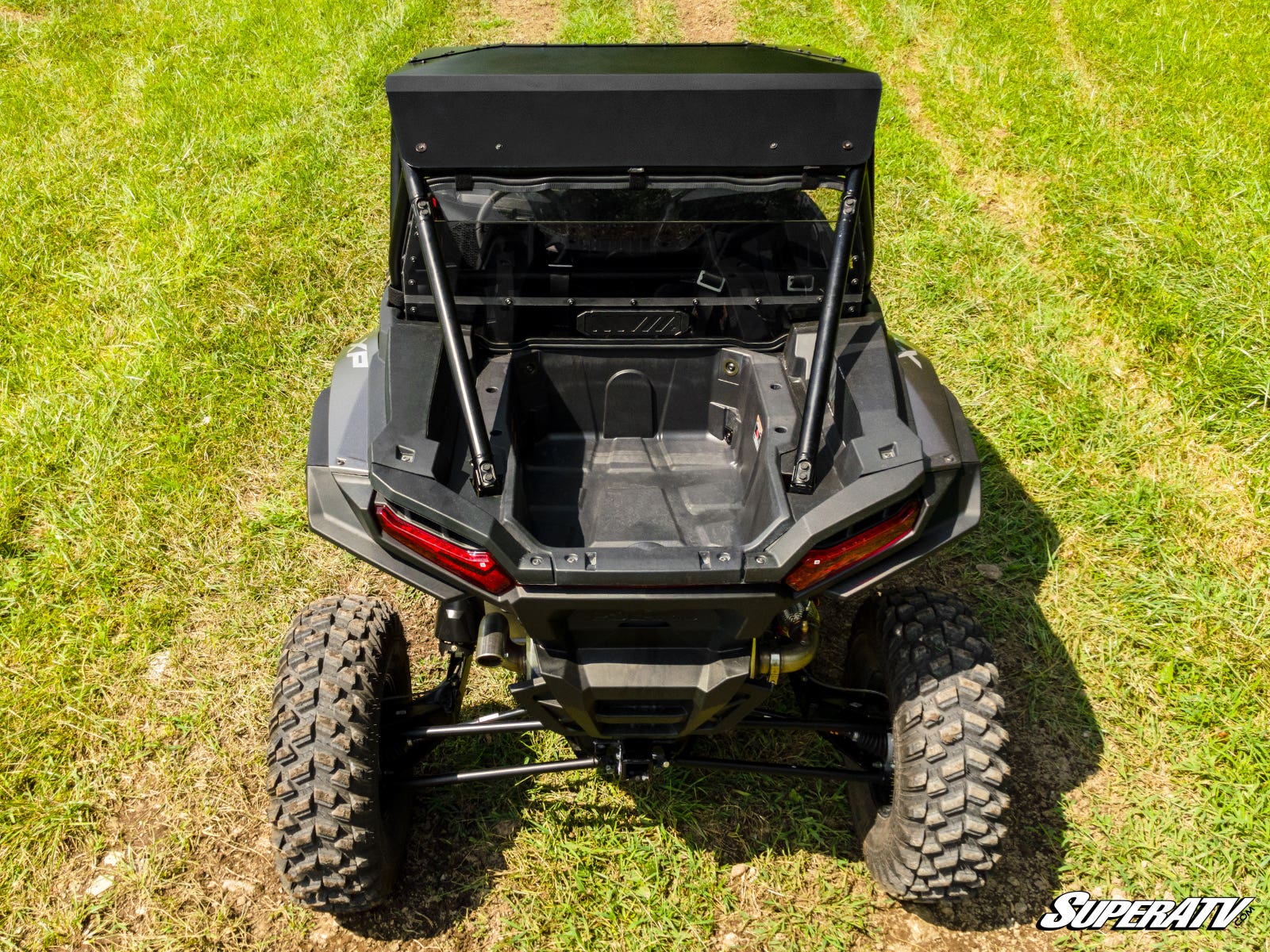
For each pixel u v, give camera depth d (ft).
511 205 9.76
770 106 8.66
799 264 10.57
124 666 13.28
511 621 9.34
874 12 33.94
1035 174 23.71
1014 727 12.33
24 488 15.89
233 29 33.65
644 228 10.25
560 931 10.39
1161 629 13.32
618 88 8.52
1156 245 20.15
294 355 18.66
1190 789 11.54
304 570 14.66
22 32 33.58
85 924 10.60
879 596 10.52
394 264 10.68
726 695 8.78
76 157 25.70
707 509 10.70
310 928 10.52
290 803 9.00
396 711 10.55
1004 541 14.78
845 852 11.13
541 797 11.68
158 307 19.49
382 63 30.96
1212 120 25.30
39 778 11.91
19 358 18.74
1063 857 10.96
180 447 16.55
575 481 11.28
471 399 8.98
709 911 10.59
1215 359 17.06
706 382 11.57
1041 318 19.01
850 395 9.53
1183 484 15.35
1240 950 10.03
